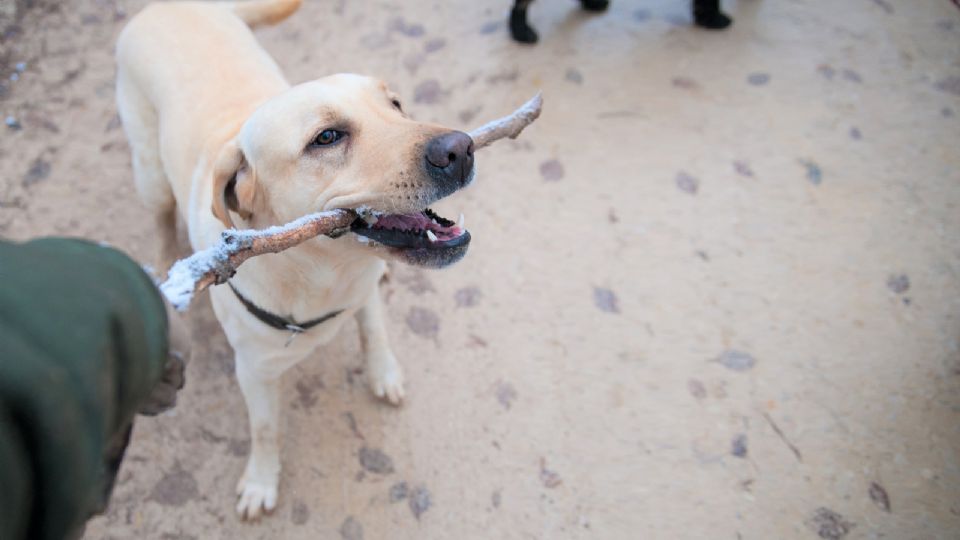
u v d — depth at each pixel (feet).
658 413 4.50
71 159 5.46
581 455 4.39
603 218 5.16
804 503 4.23
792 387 4.55
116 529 4.19
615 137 5.52
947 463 4.28
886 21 6.17
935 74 5.79
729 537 4.16
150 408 2.49
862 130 5.51
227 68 4.02
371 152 3.12
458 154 3.08
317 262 3.34
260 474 4.21
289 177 3.21
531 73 5.89
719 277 4.93
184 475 4.34
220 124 3.78
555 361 4.67
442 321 4.80
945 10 6.21
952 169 5.31
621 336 4.74
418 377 4.62
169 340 2.31
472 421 4.49
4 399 1.73
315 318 3.60
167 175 4.17
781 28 6.18
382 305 4.85
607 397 4.55
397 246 3.23
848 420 4.44
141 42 4.21
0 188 5.31
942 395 4.48
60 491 1.87
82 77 5.91
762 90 5.74
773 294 4.86
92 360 1.94
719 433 4.43
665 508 4.24
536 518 4.23
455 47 6.09
